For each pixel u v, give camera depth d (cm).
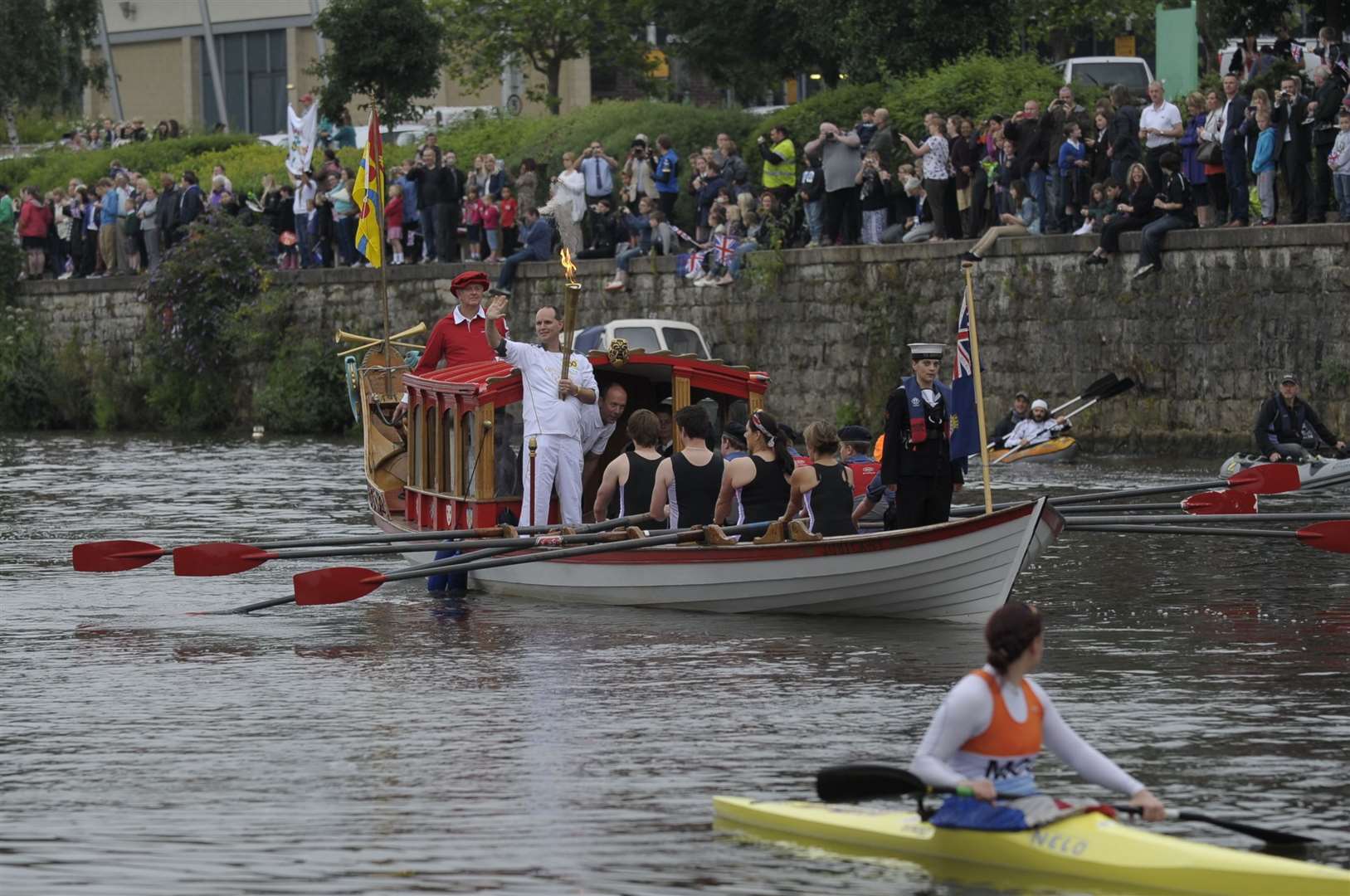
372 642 3123
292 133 9325
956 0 8175
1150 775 2123
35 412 10394
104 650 3069
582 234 8131
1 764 2239
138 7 14688
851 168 7106
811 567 3186
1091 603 3388
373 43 10188
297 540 3453
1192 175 6238
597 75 12425
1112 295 6369
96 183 10438
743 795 2064
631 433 3494
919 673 2739
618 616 3347
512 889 1742
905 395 3250
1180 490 3572
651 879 1766
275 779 2155
